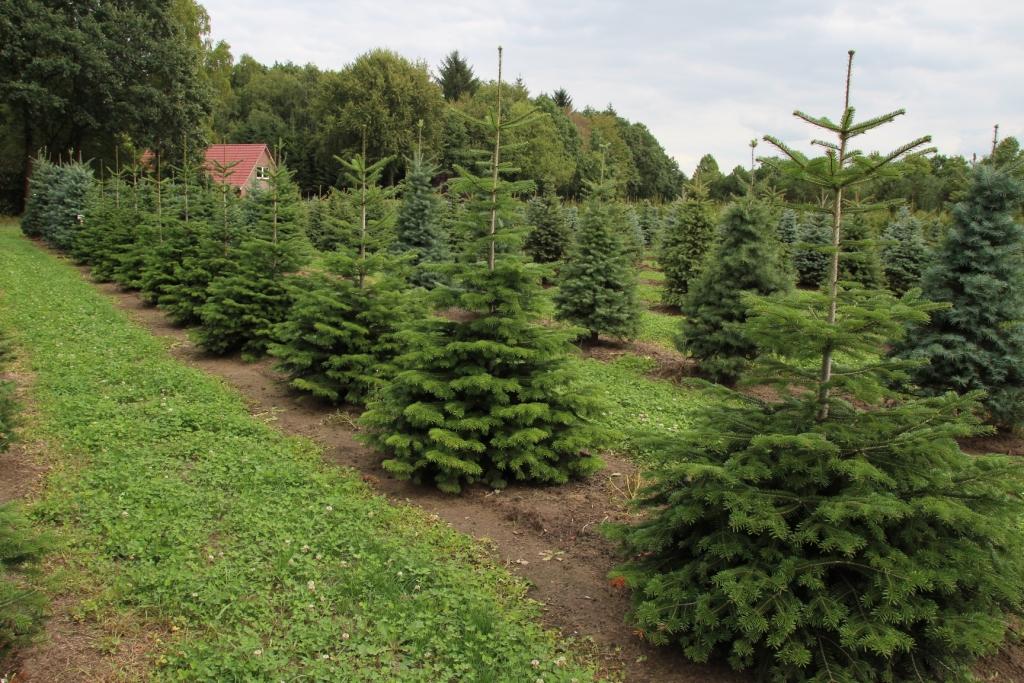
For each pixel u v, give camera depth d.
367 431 8.56
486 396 6.83
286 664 4.02
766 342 4.34
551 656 4.30
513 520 6.22
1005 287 8.47
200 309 12.12
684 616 3.99
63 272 20.11
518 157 40.94
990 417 8.89
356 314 9.47
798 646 3.65
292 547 5.33
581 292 13.91
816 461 3.99
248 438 7.93
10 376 9.56
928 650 3.79
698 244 18.39
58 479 6.31
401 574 5.03
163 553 5.13
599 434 6.96
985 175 8.69
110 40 33.81
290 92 66.62
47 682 3.71
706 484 4.15
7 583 3.46
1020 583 3.75
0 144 39.44
